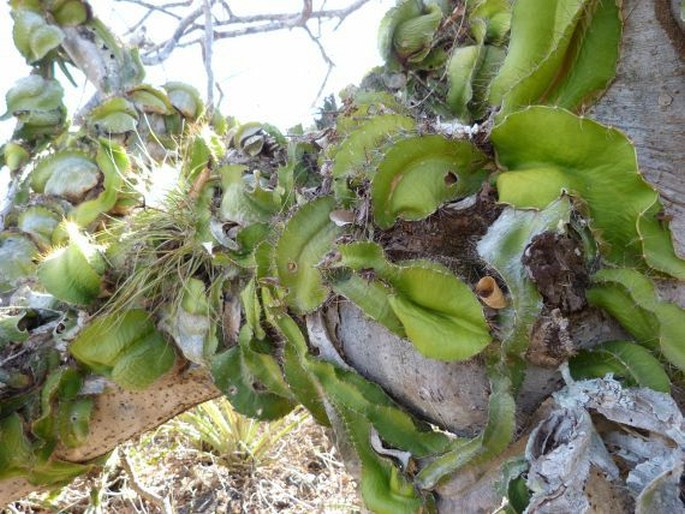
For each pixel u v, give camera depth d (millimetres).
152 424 863
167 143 1139
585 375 462
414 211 503
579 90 481
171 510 1283
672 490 408
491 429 470
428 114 680
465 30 715
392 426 550
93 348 764
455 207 503
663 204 478
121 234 818
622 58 484
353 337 582
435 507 526
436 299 477
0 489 873
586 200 453
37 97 1229
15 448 817
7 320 839
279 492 1454
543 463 426
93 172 1036
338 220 549
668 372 452
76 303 757
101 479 1201
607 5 454
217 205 724
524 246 449
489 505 495
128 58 1217
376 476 542
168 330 769
